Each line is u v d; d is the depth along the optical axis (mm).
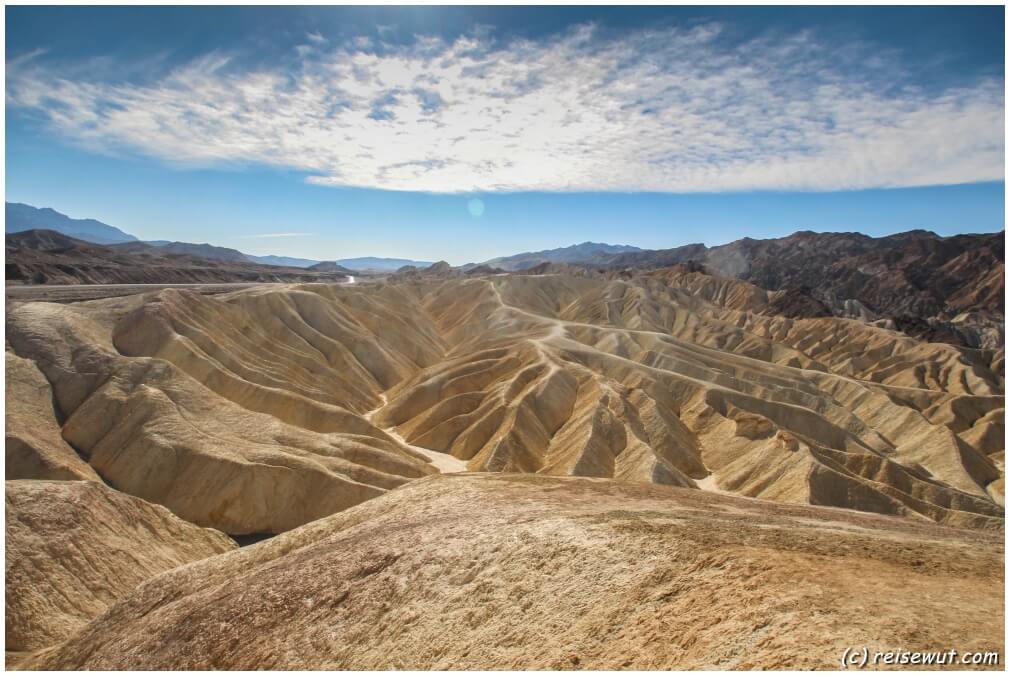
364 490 46406
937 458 71625
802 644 9797
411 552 18703
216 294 107312
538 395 71750
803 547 14516
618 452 60594
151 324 69562
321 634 16281
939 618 10008
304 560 20797
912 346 138875
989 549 15477
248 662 16219
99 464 47688
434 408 74500
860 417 88062
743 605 11672
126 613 22406
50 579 25969
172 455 47094
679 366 93250
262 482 45375
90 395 54500
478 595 15688
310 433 55906
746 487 57281
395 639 15102
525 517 19859
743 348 139375
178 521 36844
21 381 53312
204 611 19219
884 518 22750
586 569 15383
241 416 54906
